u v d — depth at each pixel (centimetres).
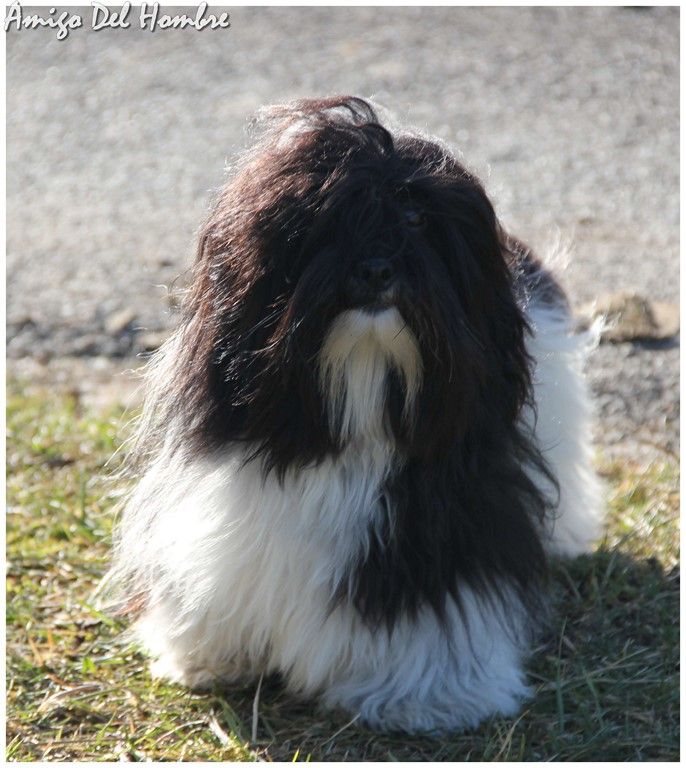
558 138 1552
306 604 544
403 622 546
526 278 656
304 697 576
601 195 1379
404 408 515
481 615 555
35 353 1059
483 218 512
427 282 486
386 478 536
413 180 496
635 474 837
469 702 555
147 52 1950
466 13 2033
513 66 1800
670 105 1659
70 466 848
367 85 1725
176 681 597
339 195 483
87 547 745
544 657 621
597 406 936
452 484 541
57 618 664
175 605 581
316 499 535
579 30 1936
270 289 503
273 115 561
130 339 1075
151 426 598
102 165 1561
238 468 534
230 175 561
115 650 633
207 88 1786
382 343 498
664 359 1003
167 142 1619
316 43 1928
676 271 1163
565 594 684
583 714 561
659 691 583
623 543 736
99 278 1206
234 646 578
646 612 662
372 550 540
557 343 683
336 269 482
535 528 585
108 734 559
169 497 564
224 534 542
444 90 1708
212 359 524
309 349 497
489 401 538
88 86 1831
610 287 1118
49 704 580
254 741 546
